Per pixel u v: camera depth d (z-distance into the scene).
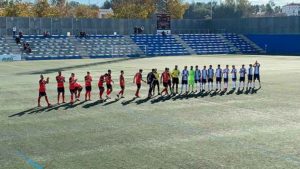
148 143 16.14
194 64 53.97
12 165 13.58
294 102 25.55
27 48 67.81
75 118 20.89
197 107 23.92
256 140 16.48
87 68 49.62
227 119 20.50
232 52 83.88
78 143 16.19
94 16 136.88
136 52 76.75
